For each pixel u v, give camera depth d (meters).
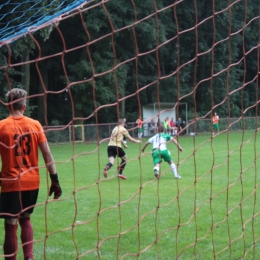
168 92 50.22
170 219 10.03
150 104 48.41
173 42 47.16
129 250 7.98
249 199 12.13
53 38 44.44
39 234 9.05
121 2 41.16
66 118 47.16
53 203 12.05
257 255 7.65
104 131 39.50
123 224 9.71
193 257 7.57
